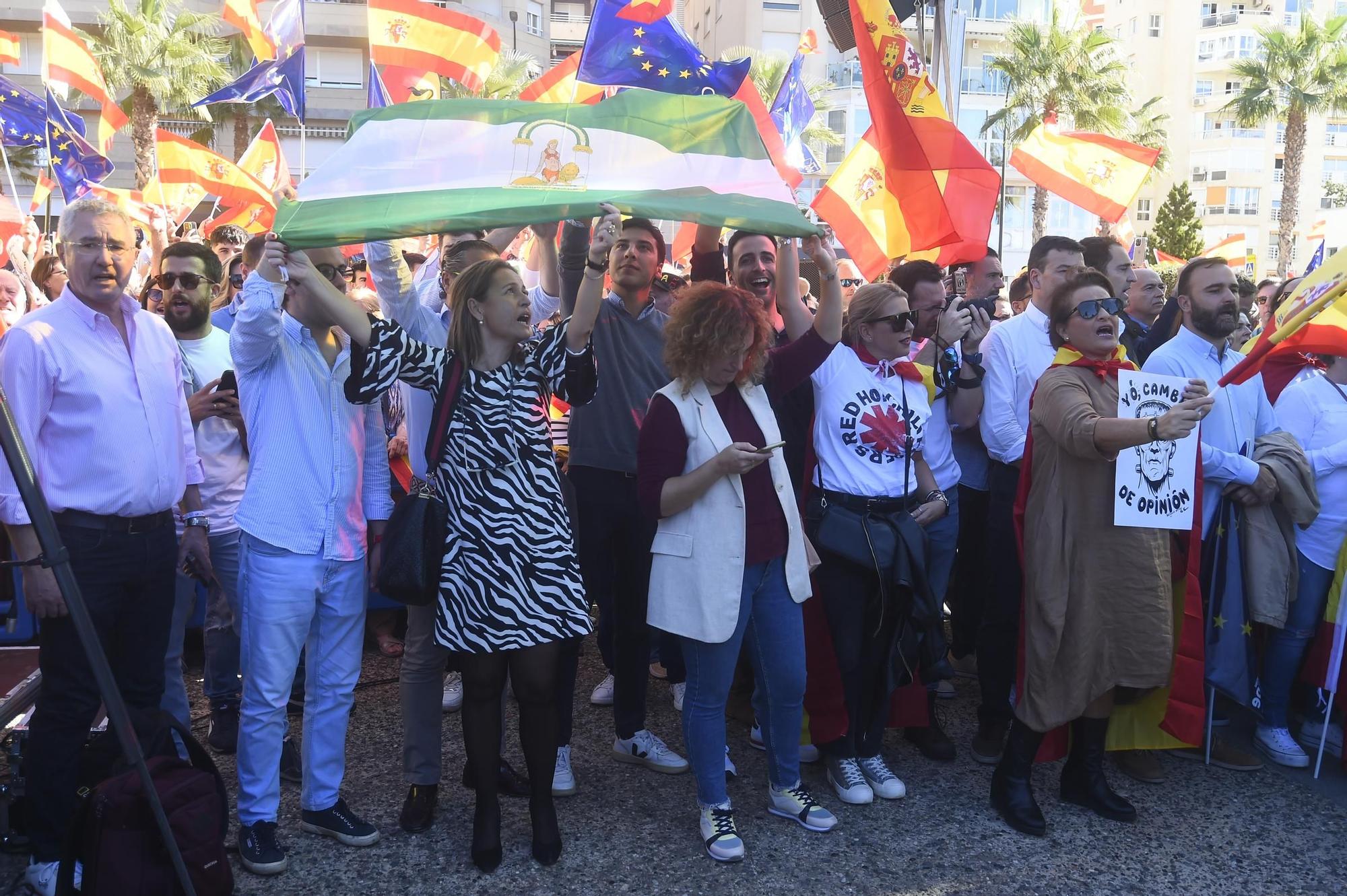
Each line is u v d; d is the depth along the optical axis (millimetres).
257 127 29656
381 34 7277
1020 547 3570
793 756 3488
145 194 8523
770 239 4125
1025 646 3506
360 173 3014
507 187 3064
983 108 41406
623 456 3898
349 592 3289
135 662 3289
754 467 3229
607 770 3893
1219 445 4121
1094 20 37781
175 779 2820
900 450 3670
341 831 3312
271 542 3131
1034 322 4199
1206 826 3531
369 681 4703
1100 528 3422
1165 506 3453
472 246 3717
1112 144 6570
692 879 3150
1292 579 3994
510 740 4082
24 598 4176
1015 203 41750
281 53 7914
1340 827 3551
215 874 2795
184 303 3982
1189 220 42500
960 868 3232
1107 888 3131
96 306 3145
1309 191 55812
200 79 26953
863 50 4355
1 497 2934
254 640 3160
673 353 3258
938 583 4090
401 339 3076
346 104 35031
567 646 3627
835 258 3496
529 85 6941
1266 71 36188
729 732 4301
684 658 3334
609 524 3930
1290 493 3918
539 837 3219
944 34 4777
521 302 3141
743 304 3234
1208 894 3115
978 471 4656
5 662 3652
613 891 3088
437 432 3125
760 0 40469
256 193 8727
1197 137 57094
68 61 8016
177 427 3336
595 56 4617
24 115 7793
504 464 3109
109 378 3107
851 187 4812
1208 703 4078
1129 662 3420
